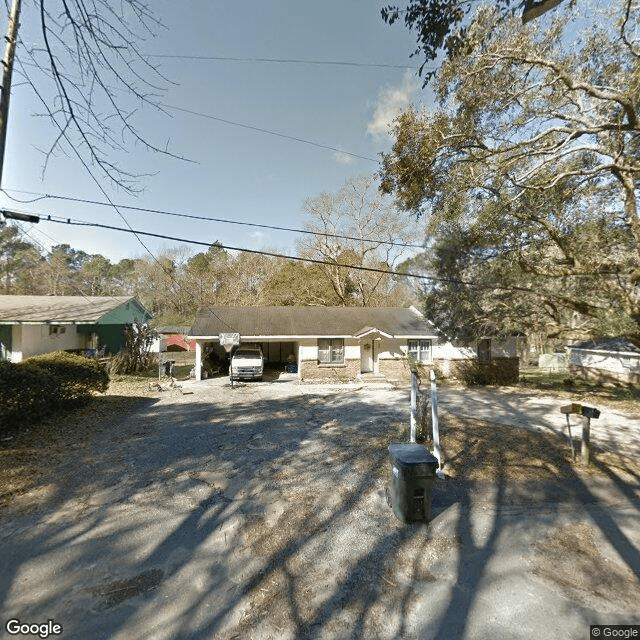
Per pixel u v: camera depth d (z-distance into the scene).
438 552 3.75
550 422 9.50
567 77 7.00
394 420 9.41
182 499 4.83
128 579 3.26
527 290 11.32
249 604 2.99
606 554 3.75
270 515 4.45
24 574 3.30
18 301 19.02
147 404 11.34
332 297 32.16
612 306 11.15
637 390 15.90
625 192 9.66
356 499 4.90
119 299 21.19
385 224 31.33
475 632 2.72
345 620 2.84
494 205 9.71
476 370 17.72
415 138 8.88
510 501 4.93
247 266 41.16
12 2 3.93
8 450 6.52
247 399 12.39
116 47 4.00
